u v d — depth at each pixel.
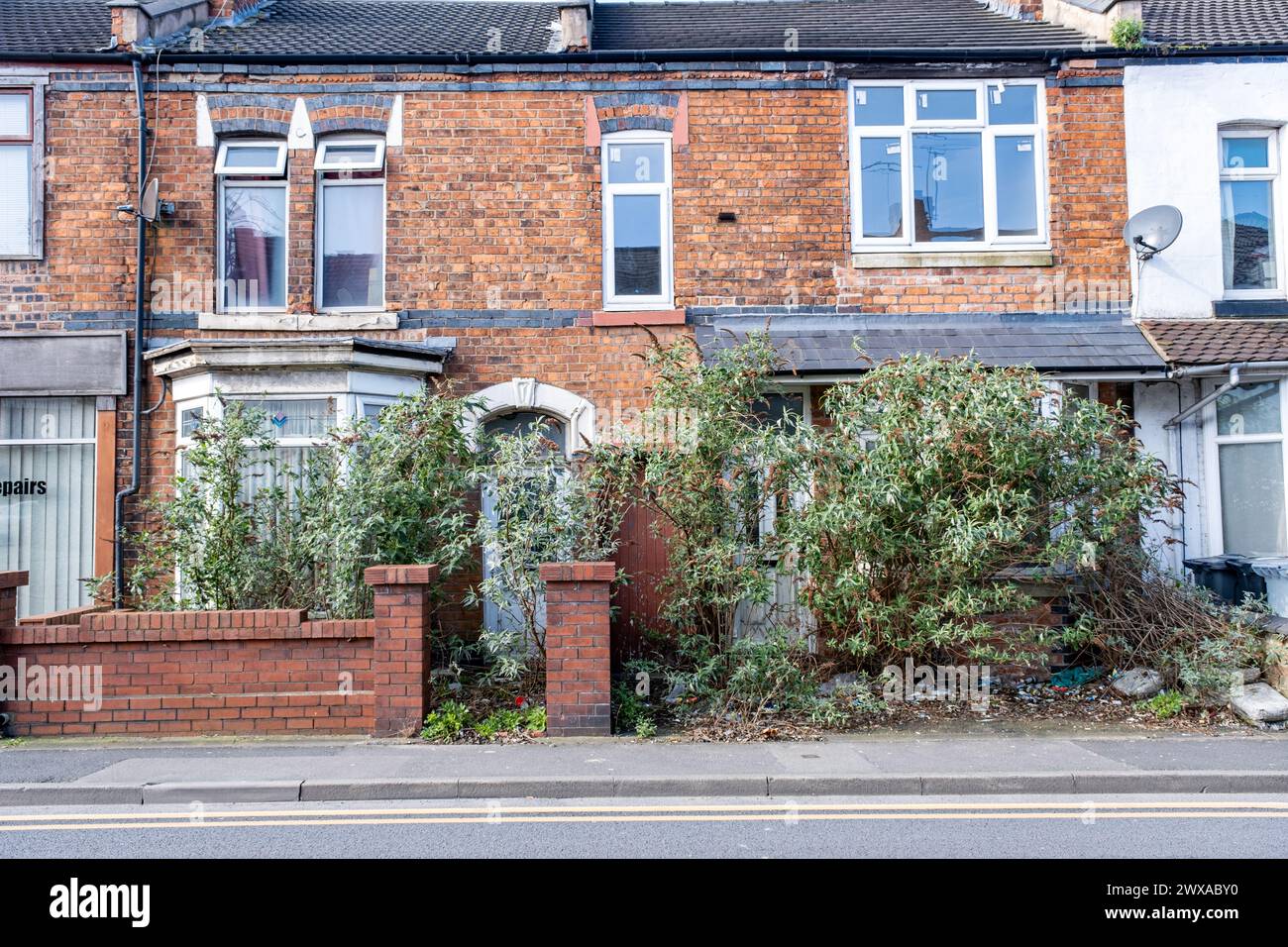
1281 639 8.40
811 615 8.79
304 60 10.63
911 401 8.23
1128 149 10.88
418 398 8.57
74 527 10.33
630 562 10.16
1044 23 12.77
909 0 14.48
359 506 8.06
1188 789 6.51
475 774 6.54
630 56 10.77
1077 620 8.90
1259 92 10.93
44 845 5.41
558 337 10.61
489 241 10.70
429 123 10.76
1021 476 8.23
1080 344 10.18
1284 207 10.98
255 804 6.22
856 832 5.62
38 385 10.26
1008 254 10.79
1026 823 5.80
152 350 10.29
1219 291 10.81
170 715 7.72
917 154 11.06
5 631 7.70
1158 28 12.16
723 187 10.82
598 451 8.57
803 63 10.91
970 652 8.23
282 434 9.70
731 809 6.07
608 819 5.89
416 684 7.61
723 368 8.51
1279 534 9.88
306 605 8.39
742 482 8.38
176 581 9.09
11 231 10.52
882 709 8.40
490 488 8.34
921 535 8.20
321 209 10.89
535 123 10.80
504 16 13.66
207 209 10.58
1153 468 8.70
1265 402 10.04
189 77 10.63
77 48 10.74
